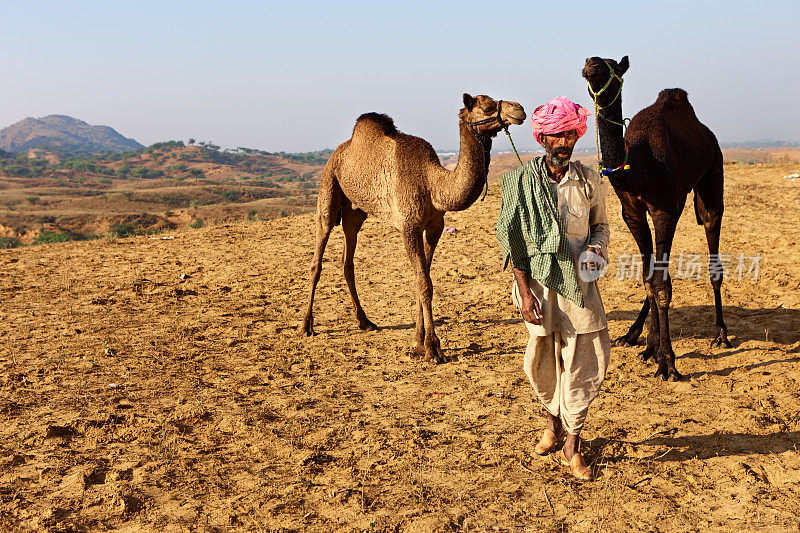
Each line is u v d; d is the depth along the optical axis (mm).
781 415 4715
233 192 184625
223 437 4531
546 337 3771
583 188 3621
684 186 6152
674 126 6074
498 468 4008
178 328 7523
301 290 9578
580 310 3627
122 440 4445
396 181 6285
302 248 12578
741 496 3578
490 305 8438
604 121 5164
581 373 3719
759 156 119312
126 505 3516
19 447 4277
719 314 6512
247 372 6004
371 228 14281
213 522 3400
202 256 12125
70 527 3311
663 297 5637
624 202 5852
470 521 3383
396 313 8266
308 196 186250
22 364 6074
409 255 6387
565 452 3928
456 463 4082
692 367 5891
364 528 3318
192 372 5957
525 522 3377
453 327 7473
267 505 3559
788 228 12008
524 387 5512
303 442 4422
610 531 3264
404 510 3498
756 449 4176
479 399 5234
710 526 3305
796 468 3887
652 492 3672
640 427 4574
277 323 7852
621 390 5359
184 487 3770
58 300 8945
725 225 12617
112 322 7762
